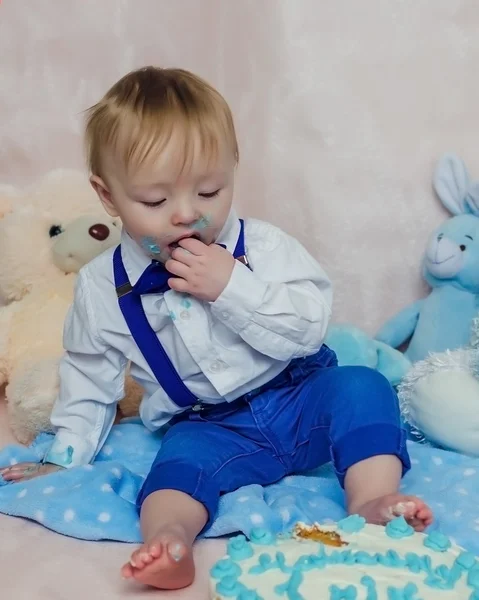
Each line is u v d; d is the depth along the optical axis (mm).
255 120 1766
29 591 947
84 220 1655
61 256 1643
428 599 798
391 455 1107
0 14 1826
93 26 1815
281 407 1276
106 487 1174
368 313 1759
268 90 1749
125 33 1813
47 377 1459
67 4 1815
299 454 1263
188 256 1170
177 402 1300
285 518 1093
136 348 1301
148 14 1803
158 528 1007
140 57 1819
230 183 1178
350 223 1736
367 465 1098
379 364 1615
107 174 1182
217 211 1163
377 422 1129
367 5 1715
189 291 1185
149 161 1111
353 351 1598
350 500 1084
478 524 1085
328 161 1736
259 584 830
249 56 1757
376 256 1747
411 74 1723
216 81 1793
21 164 1872
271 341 1206
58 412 1340
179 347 1260
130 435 1423
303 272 1276
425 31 1715
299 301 1220
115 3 1807
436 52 1716
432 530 1062
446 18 1709
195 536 1056
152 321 1267
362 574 838
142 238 1175
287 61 1732
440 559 878
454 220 1655
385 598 799
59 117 1853
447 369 1437
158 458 1170
